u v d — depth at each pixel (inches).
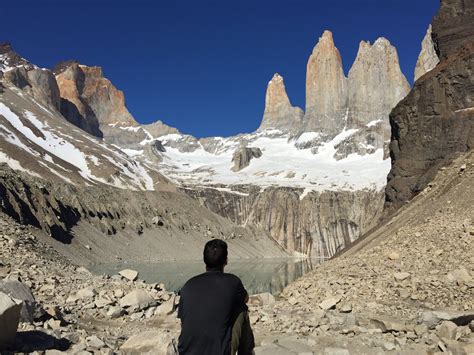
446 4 2689.5
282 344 502.3
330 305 778.2
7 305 352.8
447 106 2284.7
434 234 1109.1
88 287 703.1
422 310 746.2
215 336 200.1
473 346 467.5
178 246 5014.8
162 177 7470.5
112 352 398.3
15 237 1318.9
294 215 7711.6
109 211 4923.7
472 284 803.4
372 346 518.0
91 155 6929.1
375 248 1196.5
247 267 4301.2
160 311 634.8
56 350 372.2
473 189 1353.3
